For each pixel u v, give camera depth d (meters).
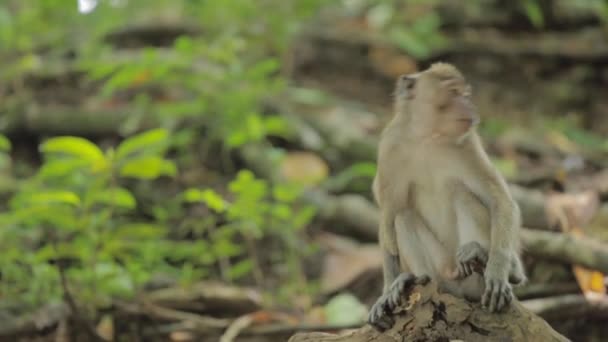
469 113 5.68
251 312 7.89
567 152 10.05
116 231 7.43
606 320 7.25
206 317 7.83
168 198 9.55
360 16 12.42
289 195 7.97
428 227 5.92
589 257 7.25
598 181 8.89
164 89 10.82
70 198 6.78
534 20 11.41
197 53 10.12
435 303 5.27
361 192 9.90
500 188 5.73
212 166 10.07
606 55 11.24
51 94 11.02
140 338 7.47
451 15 11.97
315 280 8.71
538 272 7.64
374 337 5.34
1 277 7.87
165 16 12.42
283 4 12.24
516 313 5.20
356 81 11.71
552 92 11.31
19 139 10.55
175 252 8.59
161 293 7.81
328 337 5.42
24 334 7.29
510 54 11.48
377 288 8.38
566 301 7.12
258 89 9.98
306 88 11.51
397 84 6.06
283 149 10.41
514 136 10.37
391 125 5.96
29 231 7.73
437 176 5.79
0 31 11.31
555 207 8.02
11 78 11.13
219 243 8.41
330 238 9.09
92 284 7.38
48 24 12.30
